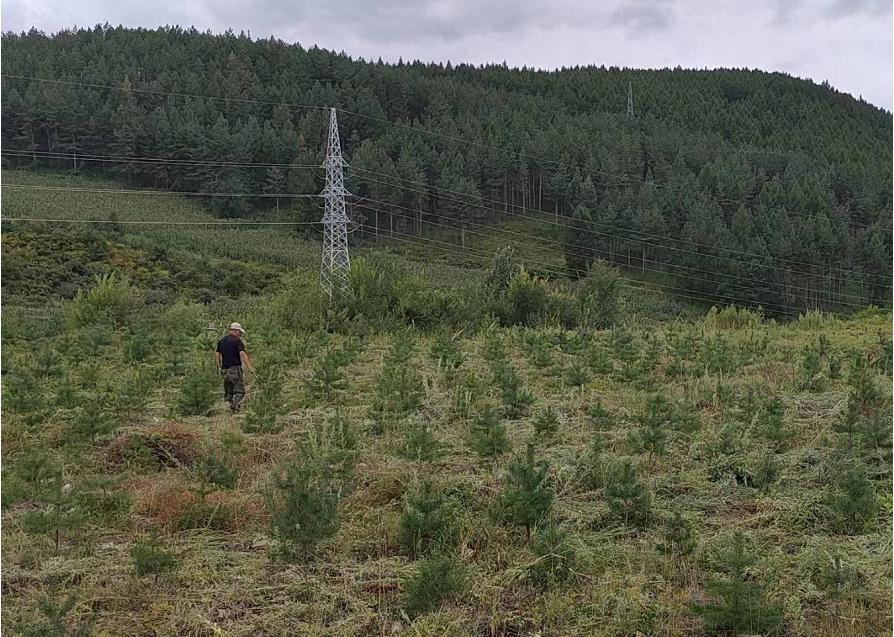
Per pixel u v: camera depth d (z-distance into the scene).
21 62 105.12
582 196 82.88
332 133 39.28
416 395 9.46
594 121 106.81
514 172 93.81
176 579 4.78
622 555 5.20
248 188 90.44
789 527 5.71
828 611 4.48
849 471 6.01
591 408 9.05
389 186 85.38
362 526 5.66
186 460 7.25
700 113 124.56
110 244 50.69
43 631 3.88
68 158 96.94
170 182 93.00
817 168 89.00
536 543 4.98
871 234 65.25
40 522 5.03
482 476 6.79
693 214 68.31
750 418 8.60
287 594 4.65
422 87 126.75
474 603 4.57
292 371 12.77
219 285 48.50
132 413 9.17
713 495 6.45
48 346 12.08
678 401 9.08
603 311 27.81
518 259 76.12
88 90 102.12
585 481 6.70
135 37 128.75
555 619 4.42
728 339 18.11
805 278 60.66
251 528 5.60
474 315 23.33
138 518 5.77
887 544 5.29
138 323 17.83
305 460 6.31
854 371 10.91
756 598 4.20
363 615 4.39
